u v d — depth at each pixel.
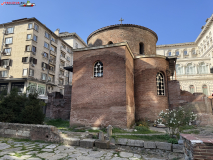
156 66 16.38
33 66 32.97
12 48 33.75
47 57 38.09
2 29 35.34
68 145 8.05
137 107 15.85
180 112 9.48
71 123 13.55
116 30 18.23
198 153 3.70
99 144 7.77
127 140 8.27
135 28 18.42
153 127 13.88
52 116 18.97
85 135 9.68
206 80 41.94
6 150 6.96
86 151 7.20
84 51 14.70
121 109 12.45
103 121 12.67
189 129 12.12
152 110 15.38
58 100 19.08
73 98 14.05
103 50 14.05
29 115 11.48
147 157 7.00
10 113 11.50
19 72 32.12
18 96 12.52
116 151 7.42
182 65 46.78
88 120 13.09
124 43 13.41
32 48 33.09
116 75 13.20
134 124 14.59
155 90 15.90
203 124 13.46
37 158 6.04
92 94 13.51
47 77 37.44
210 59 44.19
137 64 16.75
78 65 14.63
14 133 9.48
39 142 8.52
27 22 34.25
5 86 32.75
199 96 15.64
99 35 19.11
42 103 12.66
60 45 43.62
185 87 43.53
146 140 8.73
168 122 9.30
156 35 20.44
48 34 39.06
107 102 12.92
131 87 15.07
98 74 14.05
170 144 7.48
